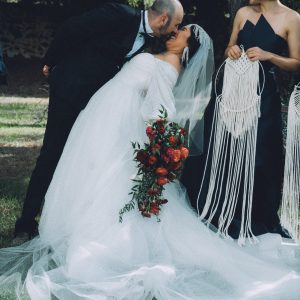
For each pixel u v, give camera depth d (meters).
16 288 3.84
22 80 16.97
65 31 4.57
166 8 4.41
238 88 4.50
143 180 4.16
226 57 4.75
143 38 4.55
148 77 4.40
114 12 4.52
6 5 18.17
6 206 5.59
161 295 3.74
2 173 7.08
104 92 4.46
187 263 4.12
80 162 4.34
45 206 4.46
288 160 4.59
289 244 4.49
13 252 4.41
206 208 4.53
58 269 4.00
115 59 4.63
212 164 4.55
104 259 4.00
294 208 4.64
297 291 3.90
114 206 4.20
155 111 4.31
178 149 4.17
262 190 4.61
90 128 4.38
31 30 18.25
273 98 4.61
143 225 4.20
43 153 4.73
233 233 4.52
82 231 4.14
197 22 10.77
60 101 4.66
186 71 4.56
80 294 3.72
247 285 3.93
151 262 4.04
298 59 4.55
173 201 4.39
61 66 4.71
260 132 4.54
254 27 4.60
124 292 3.75
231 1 5.90
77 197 4.29
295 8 7.40
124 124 4.36
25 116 11.62
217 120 4.57
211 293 3.82
